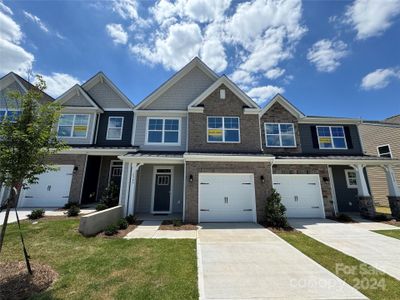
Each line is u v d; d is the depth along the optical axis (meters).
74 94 15.06
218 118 13.15
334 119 15.20
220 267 5.10
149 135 14.01
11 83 15.26
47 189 12.83
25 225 8.37
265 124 14.73
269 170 11.05
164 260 5.48
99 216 8.30
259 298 3.76
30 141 4.41
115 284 4.22
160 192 13.45
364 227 9.67
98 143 14.55
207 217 10.55
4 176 4.34
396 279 4.50
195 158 10.88
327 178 12.56
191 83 15.11
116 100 15.55
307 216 12.09
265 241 7.31
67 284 4.19
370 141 19.42
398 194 12.27
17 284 4.13
